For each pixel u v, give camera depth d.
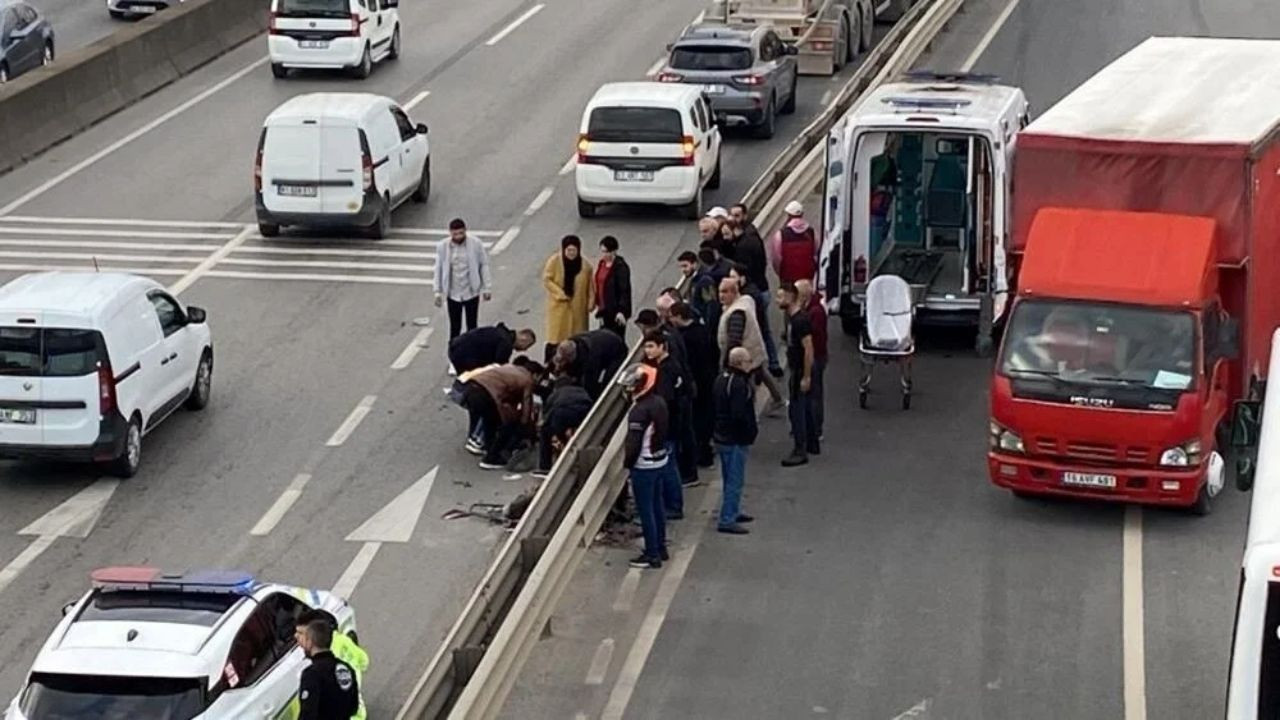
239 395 30.22
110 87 47.56
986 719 20.62
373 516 25.94
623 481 24.98
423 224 38.97
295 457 27.89
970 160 30.75
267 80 50.22
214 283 35.44
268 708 18.77
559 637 22.62
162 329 28.36
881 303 29.52
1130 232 26.28
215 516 25.95
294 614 19.77
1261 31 49.47
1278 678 15.55
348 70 49.91
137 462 27.38
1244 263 26.44
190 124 46.25
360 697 19.52
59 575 24.28
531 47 52.91
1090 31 50.41
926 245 33.00
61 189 41.41
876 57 45.09
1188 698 21.02
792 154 38.44
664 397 24.52
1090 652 22.08
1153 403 24.91
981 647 22.25
